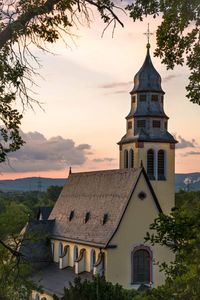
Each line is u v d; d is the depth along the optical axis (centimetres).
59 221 6475
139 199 5169
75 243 5759
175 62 1541
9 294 1517
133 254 5072
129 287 5012
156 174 6862
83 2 1387
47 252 6325
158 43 1530
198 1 1444
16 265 1481
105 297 3388
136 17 1495
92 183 6228
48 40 1388
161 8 1486
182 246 1317
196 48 1516
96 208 5750
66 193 6875
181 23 1491
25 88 1332
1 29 1304
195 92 1546
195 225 1327
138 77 7162
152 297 1242
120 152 7194
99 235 5275
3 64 1295
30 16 1330
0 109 1345
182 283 1197
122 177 5547
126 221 5094
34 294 5316
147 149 6862
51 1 1349
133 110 7106
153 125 6962
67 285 5175
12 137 1362
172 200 6888
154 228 1376
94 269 5028
